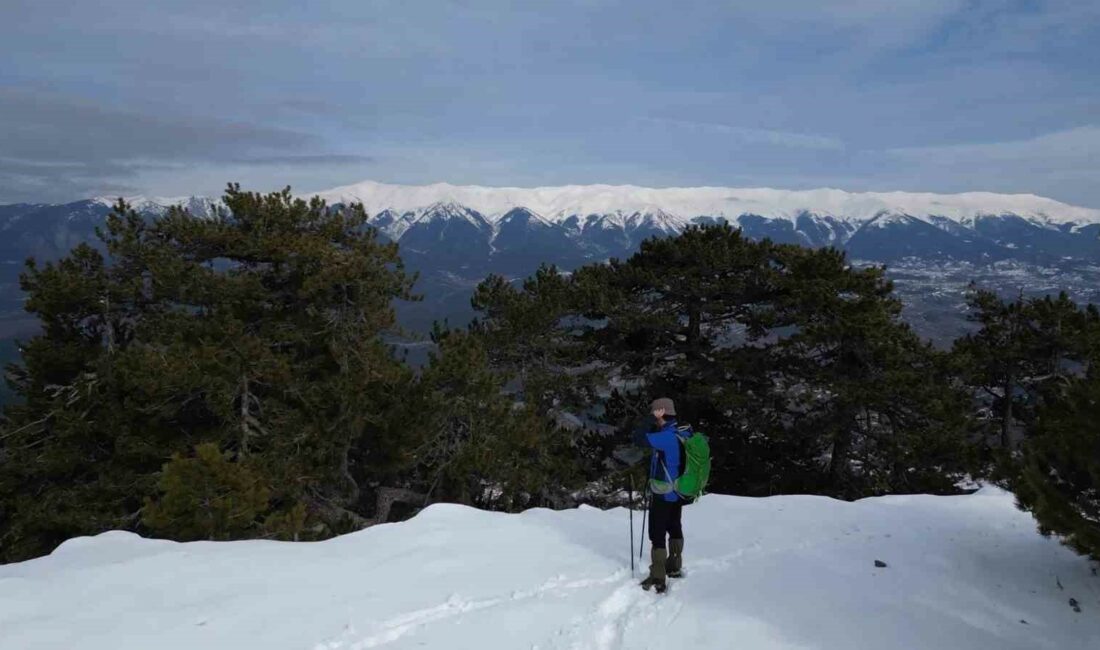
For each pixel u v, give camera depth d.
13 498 18.95
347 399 18.48
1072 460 6.59
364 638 5.26
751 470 24.11
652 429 7.06
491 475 19.23
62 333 20.95
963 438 21.05
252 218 22.39
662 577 6.58
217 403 17.94
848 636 5.69
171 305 21.36
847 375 22.81
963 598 6.93
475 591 6.32
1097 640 6.06
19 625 5.30
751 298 25.50
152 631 5.25
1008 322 28.89
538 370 25.09
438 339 23.70
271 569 6.75
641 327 24.16
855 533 9.13
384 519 19.70
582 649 5.30
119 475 18.14
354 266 20.30
